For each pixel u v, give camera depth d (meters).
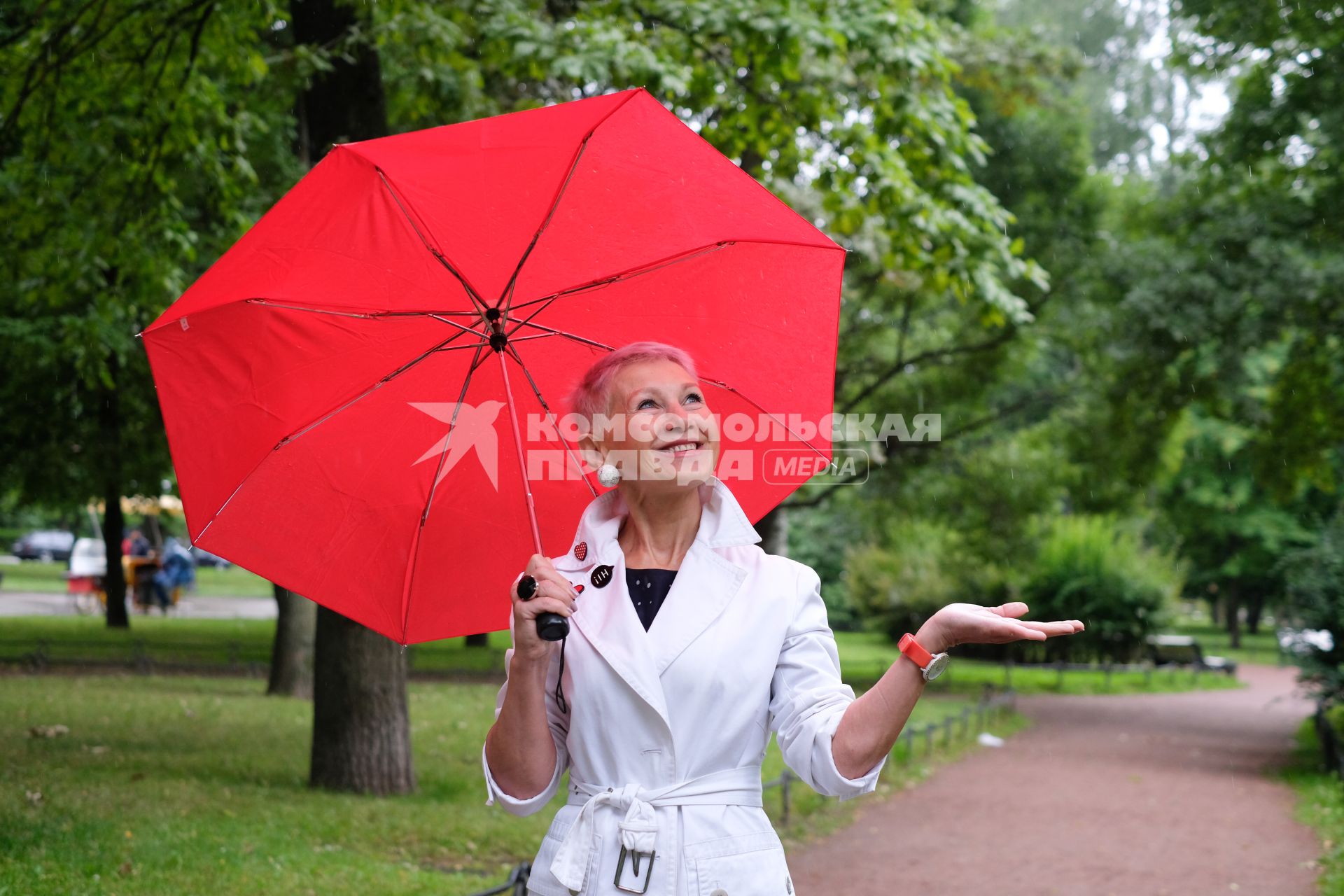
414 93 10.86
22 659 20.02
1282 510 41.75
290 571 2.71
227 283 2.47
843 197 10.94
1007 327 20.50
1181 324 18.75
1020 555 24.11
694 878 2.16
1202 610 67.44
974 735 18.20
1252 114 18.80
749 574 2.31
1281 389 19.41
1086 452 22.41
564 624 2.18
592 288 2.73
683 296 2.79
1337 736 17.36
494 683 21.55
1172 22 19.25
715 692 2.22
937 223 10.20
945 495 23.09
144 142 10.18
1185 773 15.12
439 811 9.47
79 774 9.92
